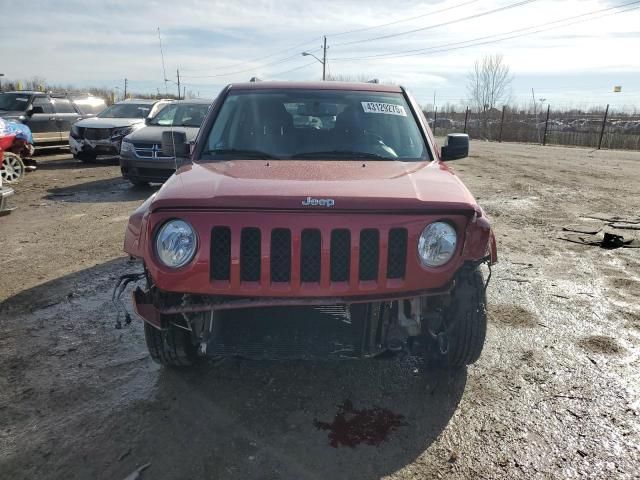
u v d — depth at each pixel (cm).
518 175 1271
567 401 304
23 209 854
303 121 371
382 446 267
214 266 259
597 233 696
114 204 890
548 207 870
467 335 302
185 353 316
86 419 288
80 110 1644
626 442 267
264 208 253
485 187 1077
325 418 290
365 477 245
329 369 342
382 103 391
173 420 288
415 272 261
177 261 256
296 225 254
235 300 261
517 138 2956
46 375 334
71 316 424
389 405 302
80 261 570
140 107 1469
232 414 294
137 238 287
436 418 290
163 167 971
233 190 264
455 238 266
